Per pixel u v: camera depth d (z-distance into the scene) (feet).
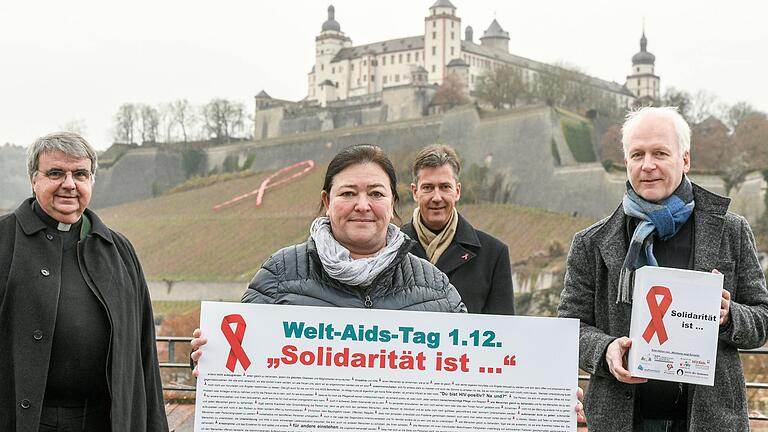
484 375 10.68
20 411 10.85
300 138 351.87
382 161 10.70
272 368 10.62
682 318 10.51
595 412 11.43
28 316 11.18
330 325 10.65
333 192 10.64
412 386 10.65
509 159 292.81
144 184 357.20
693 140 269.44
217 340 10.66
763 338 10.83
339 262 10.43
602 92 339.98
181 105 378.94
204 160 363.97
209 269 286.66
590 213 268.00
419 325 10.68
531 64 418.51
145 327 12.68
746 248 11.20
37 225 11.68
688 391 11.00
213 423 10.59
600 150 290.35
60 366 11.34
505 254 15.39
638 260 11.17
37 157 11.73
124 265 12.41
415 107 360.69
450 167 15.33
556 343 10.73
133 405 11.97
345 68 441.68
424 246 15.40
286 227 302.86
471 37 447.01
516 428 10.64
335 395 10.64
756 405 30.63
